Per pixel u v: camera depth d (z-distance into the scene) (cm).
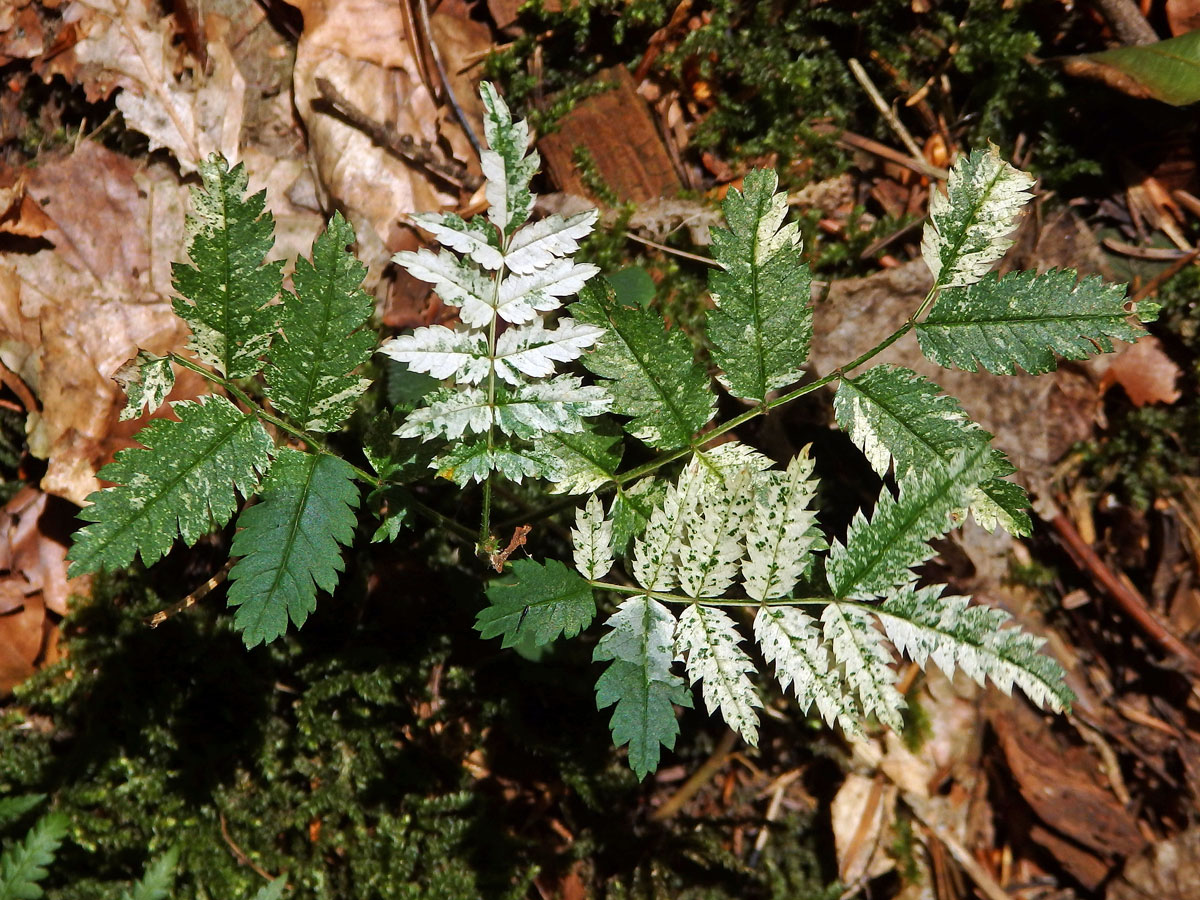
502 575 43
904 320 45
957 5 46
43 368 44
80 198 44
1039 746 47
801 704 35
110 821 44
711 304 45
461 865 44
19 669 44
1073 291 35
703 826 46
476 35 46
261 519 35
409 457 37
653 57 46
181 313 34
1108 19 45
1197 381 46
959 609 35
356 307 35
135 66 45
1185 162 46
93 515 34
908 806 47
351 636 45
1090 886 46
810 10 46
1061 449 47
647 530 35
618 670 35
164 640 44
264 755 45
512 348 35
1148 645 47
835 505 46
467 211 46
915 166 47
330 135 45
